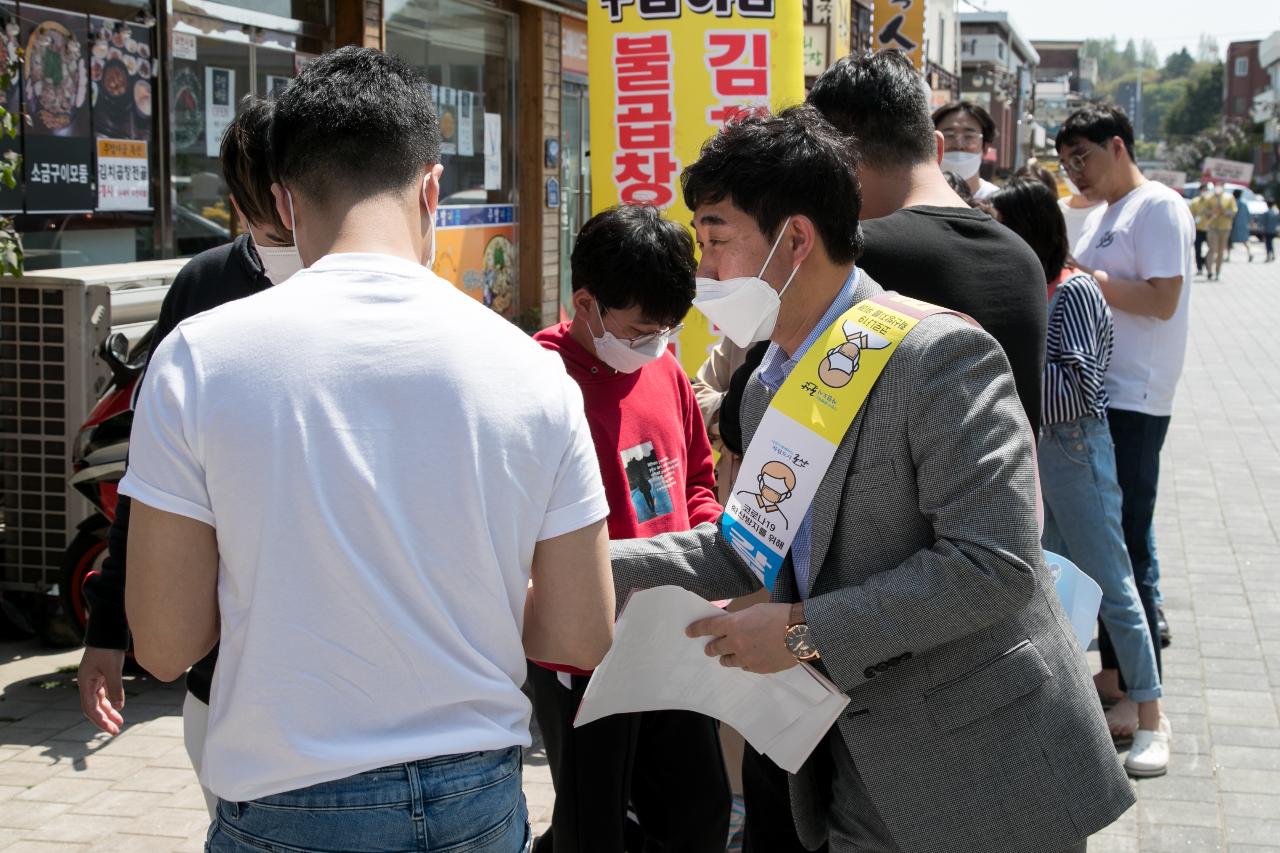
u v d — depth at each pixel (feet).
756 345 8.94
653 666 7.09
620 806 9.12
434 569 5.41
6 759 13.78
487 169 34.01
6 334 16.80
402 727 5.40
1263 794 13.29
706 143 7.19
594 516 5.83
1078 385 13.50
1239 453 31.01
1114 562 13.76
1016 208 13.37
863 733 6.91
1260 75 363.97
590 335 9.45
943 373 6.60
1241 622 18.62
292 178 5.84
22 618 17.38
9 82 17.81
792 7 15.34
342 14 26.96
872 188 8.82
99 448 15.53
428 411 5.41
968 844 6.77
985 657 6.81
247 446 5.28
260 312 5.47
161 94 22.54
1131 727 14.38
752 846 8.46
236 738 5.40
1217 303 72.69
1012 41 162.91
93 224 21.35
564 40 36.96
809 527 7.09
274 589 5.31
